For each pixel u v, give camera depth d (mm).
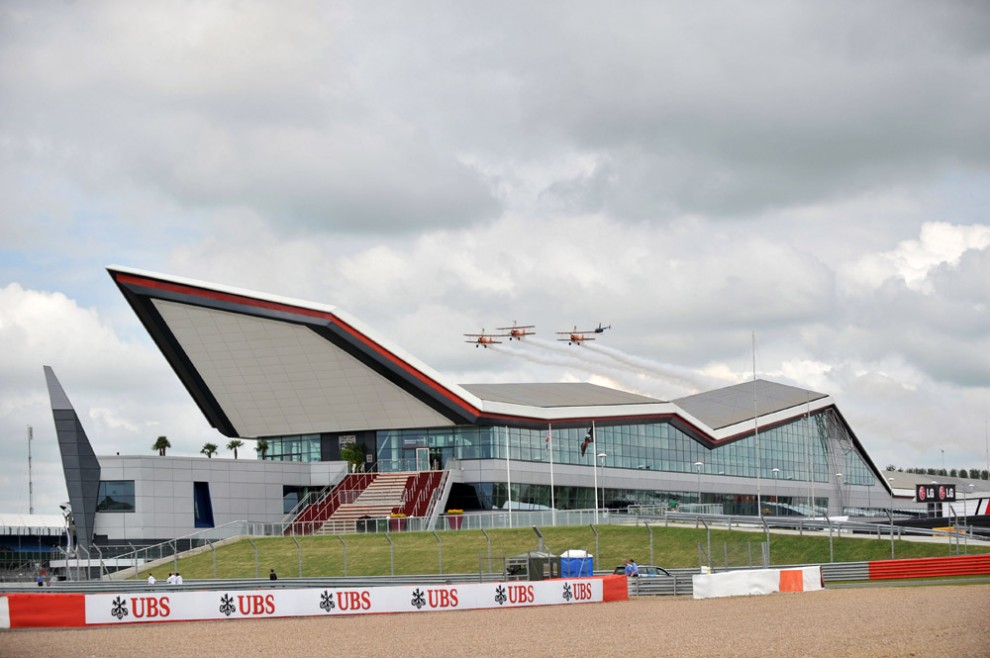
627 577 64375
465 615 52719
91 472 108750
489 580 72688
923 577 71750
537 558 67312
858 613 46375
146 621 49781
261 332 118375
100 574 88562
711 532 91625
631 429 140375
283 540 98875
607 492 135750
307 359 119750
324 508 117000
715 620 45562
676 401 175625
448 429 124375
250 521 117688
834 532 93562
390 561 86812
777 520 87750
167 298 116562
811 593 61219
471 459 123000
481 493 122062
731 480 155000
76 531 107750
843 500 179875
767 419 162125
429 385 119875
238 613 51719
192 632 45781
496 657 35188
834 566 71250
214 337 119500
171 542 99812
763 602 55312
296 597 52812
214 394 125625
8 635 45094
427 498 116188
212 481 115312
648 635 40469
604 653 35438
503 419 123188
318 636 43219
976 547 83438
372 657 35844
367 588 54219
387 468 125188
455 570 84375
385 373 119125
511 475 123812
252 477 118375
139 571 92438
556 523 99375
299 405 124812
